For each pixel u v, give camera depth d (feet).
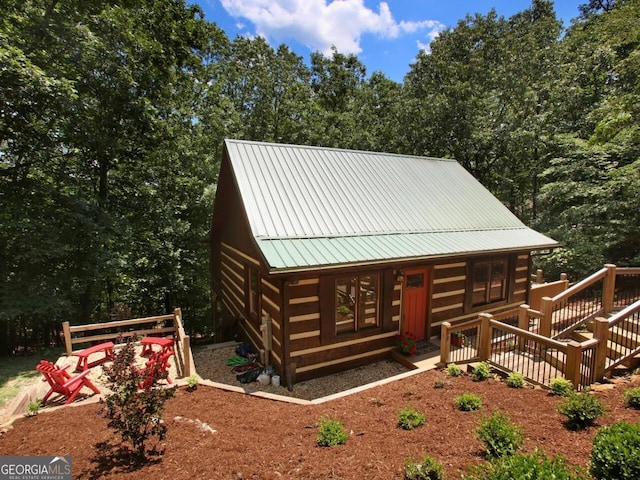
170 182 48.78
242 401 18.81
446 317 30.12
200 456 12.64
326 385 23.09
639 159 39.17
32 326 36.01
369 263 23.03
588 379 17.46
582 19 87.81
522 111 65.41
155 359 20.34
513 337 25.14
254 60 79.20
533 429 12.97
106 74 36.17
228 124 61.98
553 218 50.72
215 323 47.80
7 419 16.65
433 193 35.27
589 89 56.70
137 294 49.19
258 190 26.48
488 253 29.14
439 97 68.80
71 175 36.88
